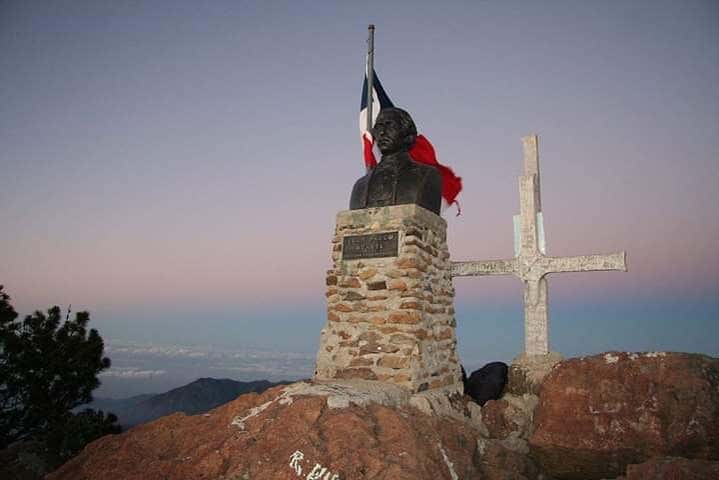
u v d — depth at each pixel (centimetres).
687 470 205
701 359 275
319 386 247
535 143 390
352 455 194
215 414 238
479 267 387
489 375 339
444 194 368
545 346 360
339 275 308
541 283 369
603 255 350
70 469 224
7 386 429
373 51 415
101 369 481
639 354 288
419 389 276
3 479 285
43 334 457
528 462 271
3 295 457
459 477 220
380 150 332
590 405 281
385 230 300
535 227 375
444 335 315
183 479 191
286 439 202
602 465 269
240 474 189
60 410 447
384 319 287
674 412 263
